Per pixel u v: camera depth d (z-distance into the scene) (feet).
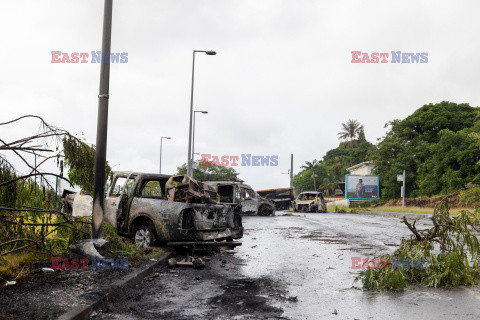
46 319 12.39
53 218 25.25
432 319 14.47
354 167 263.70
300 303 16.67
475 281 20.85
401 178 118.83
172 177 29.94
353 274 23.21
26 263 20.45
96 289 16.25
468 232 21.94
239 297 17.51
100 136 22.82
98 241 22.17
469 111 171.22
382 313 15.24
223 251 32.58
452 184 141.28
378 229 54.19
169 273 22.54
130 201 28.86
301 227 57.00
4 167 20.26
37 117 21.25
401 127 178.70
